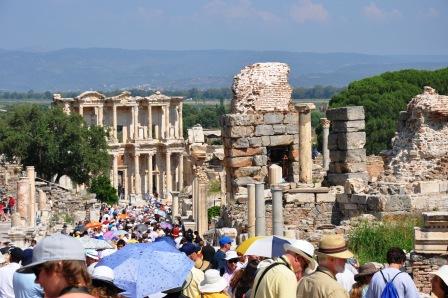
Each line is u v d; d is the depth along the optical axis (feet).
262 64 214.90
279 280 74.49
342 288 73.87
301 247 78.43
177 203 402.31
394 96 615.98
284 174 218.18
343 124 208.23
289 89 215.72
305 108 214.48
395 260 86.02
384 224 169.58
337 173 210.59
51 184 551.18
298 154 215.92
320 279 74.18
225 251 128.67
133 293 80.07
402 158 201.98
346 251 75.56
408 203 178.29
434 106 200.23
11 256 109.60
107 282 71.31
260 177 213.25
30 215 344.08
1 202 426.10
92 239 117.08
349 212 188.85
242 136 212.43
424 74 647.97
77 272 53.11
